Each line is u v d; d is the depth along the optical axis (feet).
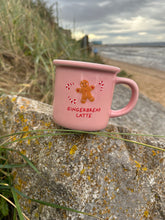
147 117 2.93
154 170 0.85
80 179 0.77
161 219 0.84
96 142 0.86
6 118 1.05
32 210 0.85
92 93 0.72
